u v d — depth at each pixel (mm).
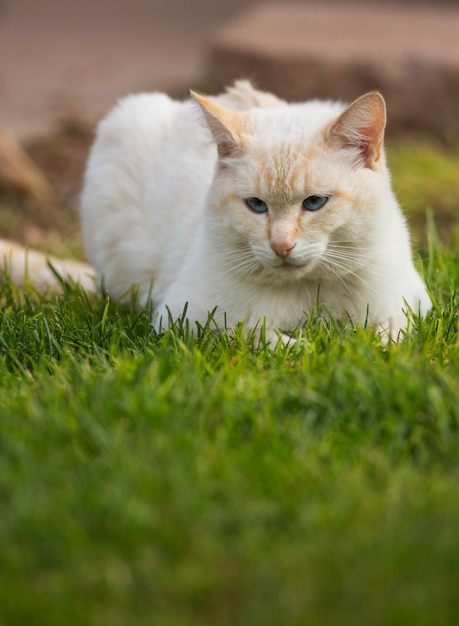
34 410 4594
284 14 14633
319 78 12094
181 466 4211
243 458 4285
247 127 5570
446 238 8898
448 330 5586
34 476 4180
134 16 18641
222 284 5684
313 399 4660
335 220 5383
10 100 13203
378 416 4625
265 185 5352
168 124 7055
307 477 4184
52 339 5586
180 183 6539
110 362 5285
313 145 5414
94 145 7285
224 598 3703
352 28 13742
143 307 6613
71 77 14320
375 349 5160
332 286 5699
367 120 5410
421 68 12195
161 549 3896
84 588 3748
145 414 4555
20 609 3598
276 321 5699
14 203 9969
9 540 3904
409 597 3625
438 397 4551
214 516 4000
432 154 10500
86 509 4027
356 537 3877
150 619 3580
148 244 6660
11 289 6766
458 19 14656
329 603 3615
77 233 9211
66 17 18562
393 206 5781
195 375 4824
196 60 15148
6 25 17906
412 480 4199
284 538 3928
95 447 4453
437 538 3877
